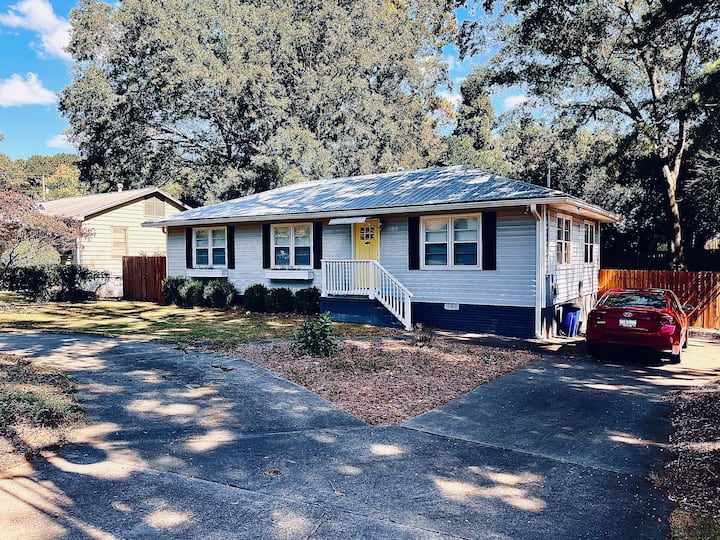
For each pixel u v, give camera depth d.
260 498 4.21
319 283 16.19
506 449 5.38
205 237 19.12
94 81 29.00
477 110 41.62
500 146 39.03
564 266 14.08
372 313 14.03
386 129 31.81
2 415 5.67
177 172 36.38
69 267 21.38
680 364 9.63
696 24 16.80
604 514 3.98
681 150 20.12
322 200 16.56
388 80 36.19
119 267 24.91
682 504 4.12
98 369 8.68
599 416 6.51
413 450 5.33
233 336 12.08
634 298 10.38
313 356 9.58
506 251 12.58
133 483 4.46
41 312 17.28
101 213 24.19
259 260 17.61
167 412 6.48
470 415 6.52
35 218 17.53
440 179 15.72
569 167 25.97
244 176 30.50
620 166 21.53
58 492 4.27
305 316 15.73
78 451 5.20
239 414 6.45
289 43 30.81
